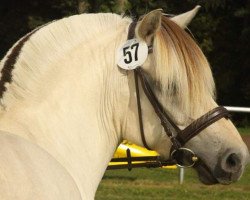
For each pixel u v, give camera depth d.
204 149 6.52
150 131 6.57
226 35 48.28
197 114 6.44
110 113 6.57
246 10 45.84
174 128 6.50
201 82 6.32
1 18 49.03
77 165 6.29
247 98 47.25
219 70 48.44
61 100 6.27
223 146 6.50
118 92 6.54
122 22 6.74
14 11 48.88
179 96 6.35
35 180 5.34
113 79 6.53
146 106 6.51
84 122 6.38
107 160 6.70
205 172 6.63
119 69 6.53
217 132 6.49
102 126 6.55
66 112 6.27
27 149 5.57
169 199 17.92
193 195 18.66
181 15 6.79
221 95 48.78
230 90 48.59
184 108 6.40
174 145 6.54
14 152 5.40
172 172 23.00
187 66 6.30
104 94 6.52
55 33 6.41
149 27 6.42
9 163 5.23
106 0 36.34
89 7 38.25
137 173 22.80
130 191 18.95
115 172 23.00
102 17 6.73
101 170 6.63
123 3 31.58
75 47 6.47
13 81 6.04
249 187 20.17
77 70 6.40
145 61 6.44
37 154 5.63
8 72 6.06
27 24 48.47
